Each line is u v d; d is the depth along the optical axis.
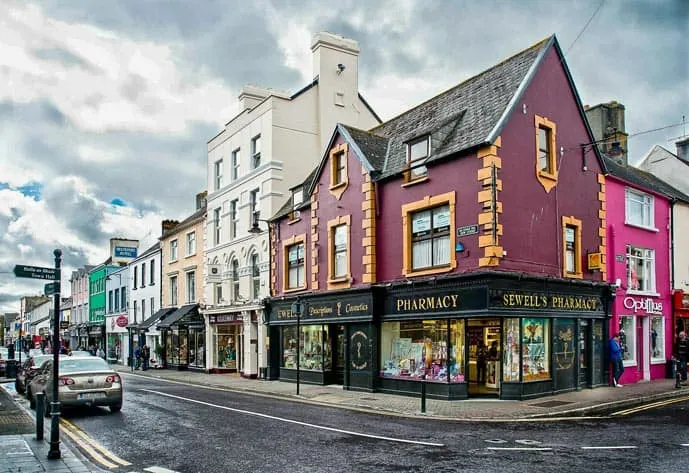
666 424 12.59
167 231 41.38
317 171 23.33
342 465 8.91
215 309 31.25
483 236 16.39
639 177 24.62
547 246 18.05
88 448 10.70
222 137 33.00
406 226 19.02
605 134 26.75
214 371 31.69
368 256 20.06
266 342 26.81
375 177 20.25
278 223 26.61
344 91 30.05
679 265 24.88
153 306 42.44
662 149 29.47
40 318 86.62
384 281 19.75
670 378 23.02
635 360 21.88
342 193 21.73
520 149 17.48
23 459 9.46
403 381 18.61
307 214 24.47
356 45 30.64
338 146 22.20
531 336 17.28
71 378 15.09
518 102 17.53
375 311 19.66
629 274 22.08
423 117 21.42
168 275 39.78
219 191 32.72
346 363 20.89
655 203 23.92
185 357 36.44
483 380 17.42
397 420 13.65
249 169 29.62
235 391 21.86
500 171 16.69
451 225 17.38
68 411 15.83
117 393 15.48
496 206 16.39
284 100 28.39
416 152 19.11
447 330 17.33
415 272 18.50
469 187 17.02
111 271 55.03
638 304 22.06
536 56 18.44
